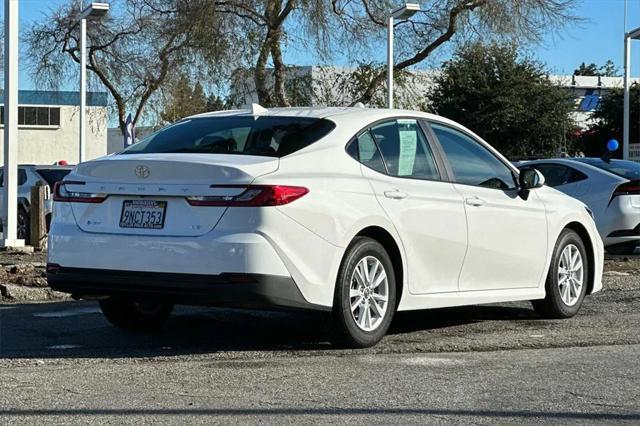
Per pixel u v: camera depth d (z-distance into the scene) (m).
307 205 6.22
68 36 35.38
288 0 25.69
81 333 7.44
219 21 25.70
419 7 24.92
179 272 6.14
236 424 4.65
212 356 6.43
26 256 14.29
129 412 4.86
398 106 28.36
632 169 14.18
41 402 5.06
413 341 7.08
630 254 14.90
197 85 27.78
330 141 6.65
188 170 6.20
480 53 30.70
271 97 26.59
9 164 15.51
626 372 5.97
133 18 31.62
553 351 6.72
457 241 7.29
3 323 7.91
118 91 35.41
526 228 7.95
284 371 5.89
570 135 53.41
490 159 7.94
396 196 6.85
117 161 6.46
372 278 6.69
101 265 6.40
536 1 25.77
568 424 4.76
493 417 4.86
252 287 6.00
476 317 8.45
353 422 4.71
